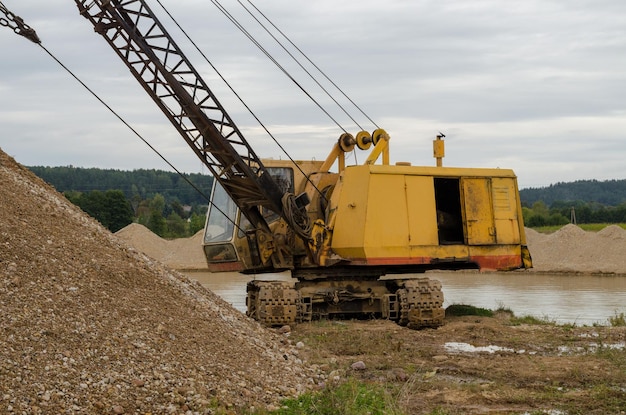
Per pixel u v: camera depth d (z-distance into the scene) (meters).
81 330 9.05
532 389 10.58
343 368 11.77
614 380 10.97
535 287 34.56
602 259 48.41
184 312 11.23
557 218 96.62
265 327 14.71
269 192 16.72
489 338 14.85
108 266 11.26
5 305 8.89
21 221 11.15
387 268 18.17
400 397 9.77
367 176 17.22
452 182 19.16
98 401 7.90
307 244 17.11
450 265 18.36
